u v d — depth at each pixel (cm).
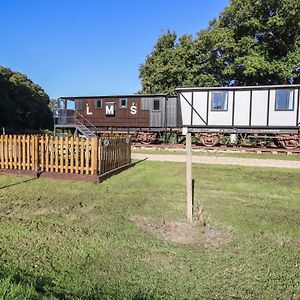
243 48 2730
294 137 1891
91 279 346
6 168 969
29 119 6444
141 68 3925
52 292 309
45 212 584
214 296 320
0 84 5606
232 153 1755
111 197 705
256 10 2664
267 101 1944
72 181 876
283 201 690
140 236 470
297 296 322
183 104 2123
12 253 405
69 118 2508
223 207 634
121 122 2412
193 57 3275
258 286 339
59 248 424
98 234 476
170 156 1596
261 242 456
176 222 535
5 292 277
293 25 2519
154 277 354
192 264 385
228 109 2028
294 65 2514
